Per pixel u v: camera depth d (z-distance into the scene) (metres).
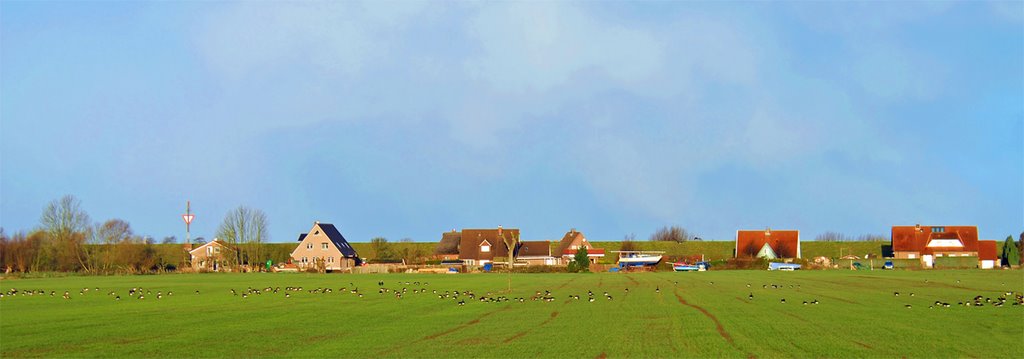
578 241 174.88
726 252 181.62
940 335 36.81
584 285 82.62
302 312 50.00
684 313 47.81
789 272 120.38
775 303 55.62
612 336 36.69
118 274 133.38
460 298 61.59
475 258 171.38
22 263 137.38
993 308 50.78
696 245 186.12
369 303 57.44
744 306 52.97
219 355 32.06
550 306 53.59
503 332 38.53
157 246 177.88
